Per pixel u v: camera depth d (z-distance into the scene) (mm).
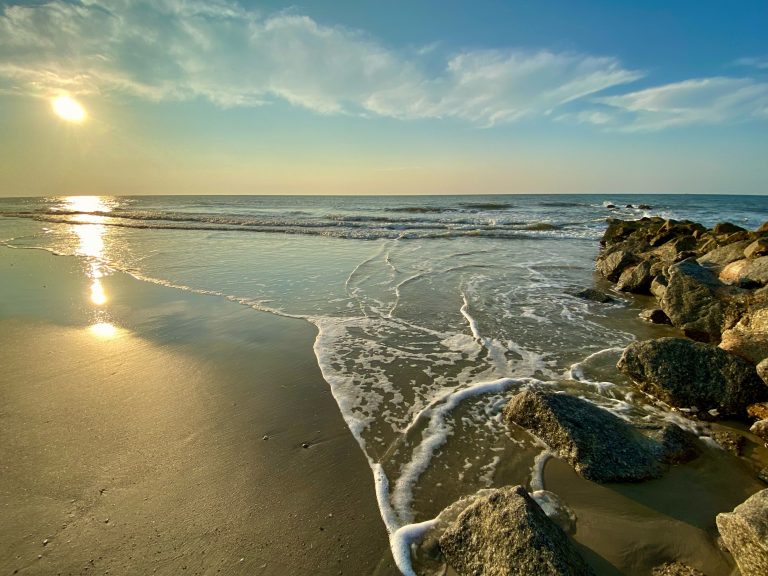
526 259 14242
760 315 5730
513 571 2395
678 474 3512
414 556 2779
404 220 28844
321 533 2967
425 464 3721
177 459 3725
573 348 6445
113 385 5086
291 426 4281
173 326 7250
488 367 5742
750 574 2461
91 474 3502
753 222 29812
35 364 5668
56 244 17500
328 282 10508
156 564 2695
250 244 17328
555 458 3756
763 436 3891
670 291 7406
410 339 6762
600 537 2936
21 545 2811
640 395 4867
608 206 47875
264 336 6820
